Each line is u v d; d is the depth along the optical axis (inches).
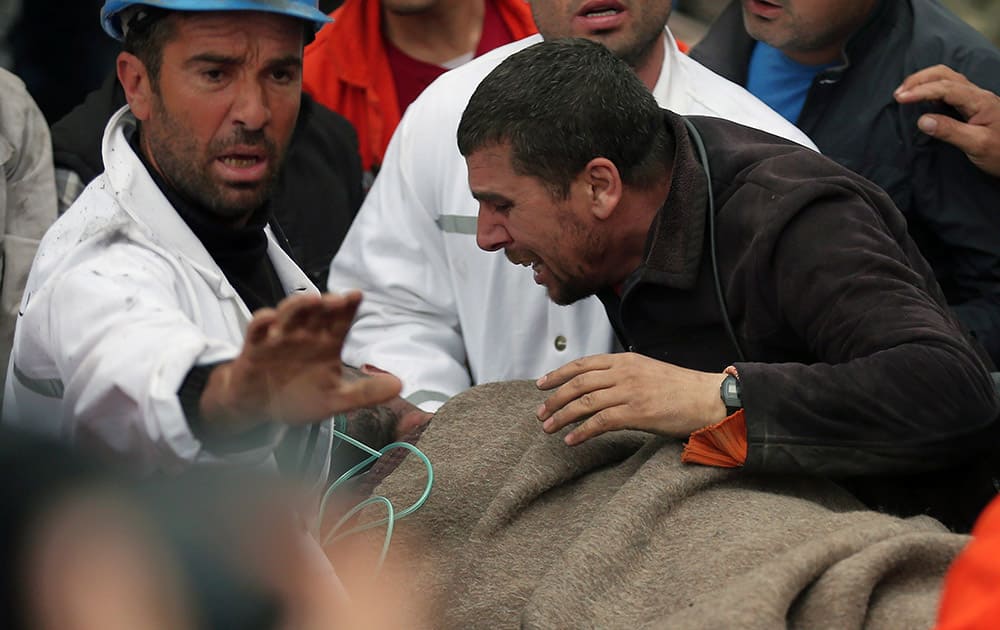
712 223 130.7
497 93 132.8
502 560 119.0
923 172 179.6
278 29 112.0
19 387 110.0
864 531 102.6
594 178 131.5
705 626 93.3
